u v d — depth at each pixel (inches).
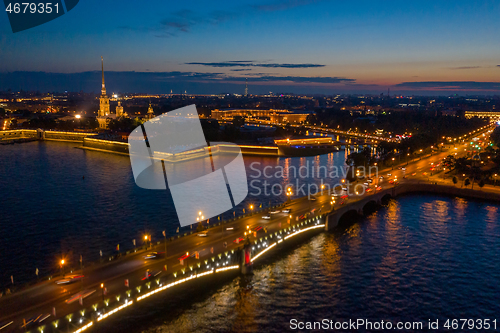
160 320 3959.2
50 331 3297.2
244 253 4859.7
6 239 5900.6
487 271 5132.9
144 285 3993.6
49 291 3863.2
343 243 6033.5
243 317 4067.4
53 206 7603.4
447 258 5506.9
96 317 3516.2
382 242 6077.8
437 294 4571.9
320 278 4886.8
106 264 4505.4
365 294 4542.3
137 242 5807.1
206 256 4751.5
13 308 3540.8
